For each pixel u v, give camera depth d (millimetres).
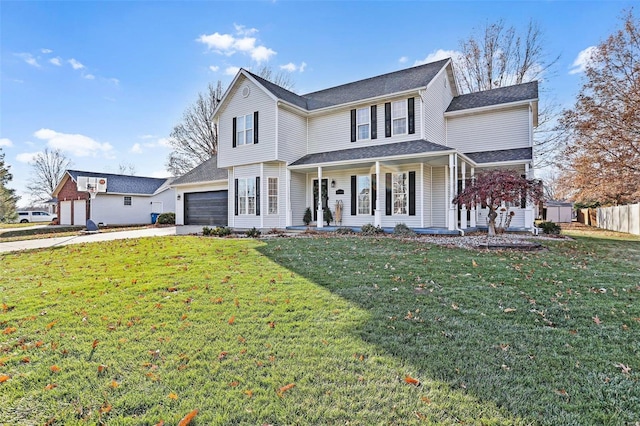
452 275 5805
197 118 31031
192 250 8789
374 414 2176
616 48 16750
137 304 4461
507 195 9305
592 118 17234
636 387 2467
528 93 14266
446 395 2373
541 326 3619
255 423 2109
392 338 3305
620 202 21984
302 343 3221
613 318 3863
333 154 14742
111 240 12219
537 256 7750
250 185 15117
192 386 2521
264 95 14641
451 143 15547
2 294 5086
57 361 2949
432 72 14148
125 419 2156
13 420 2184
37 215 38594
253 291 4965
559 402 2293
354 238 10766
